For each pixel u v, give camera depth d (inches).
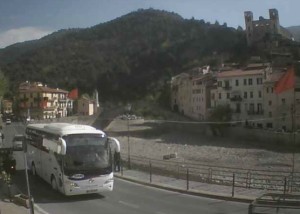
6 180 1043.9
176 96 5935.0
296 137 3267.7
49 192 1023.6
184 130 4424.2
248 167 2559.1
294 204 409.7
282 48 6058.1
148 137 4212.6
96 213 804.6
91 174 930.1
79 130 957.2
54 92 6087.6
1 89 2864.2
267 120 3914.9
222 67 5241.1
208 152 3228.3
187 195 975.0
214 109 4244.6
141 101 6825.8
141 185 1118.4
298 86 3794.3
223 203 876.0
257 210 404.2
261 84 4067.4
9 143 2336.4
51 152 1023.6
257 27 6953.7
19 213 778.8
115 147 1242.0
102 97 7829.7
